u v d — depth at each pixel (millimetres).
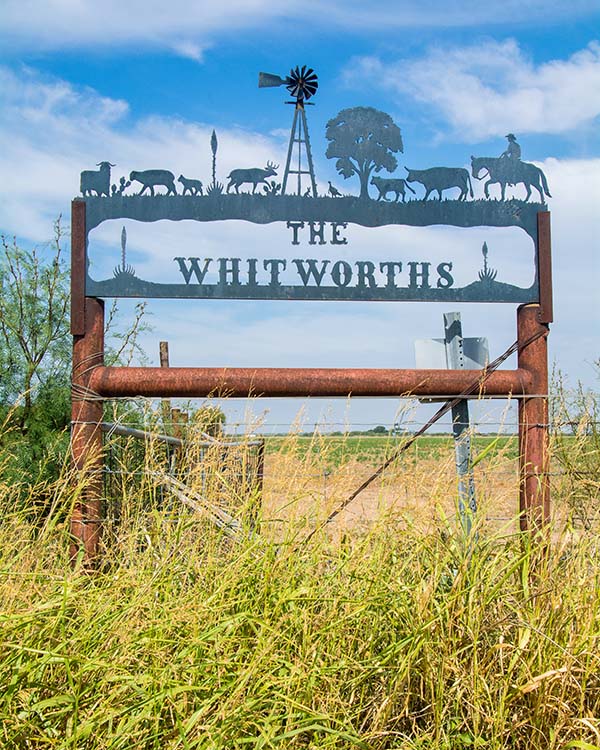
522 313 6066
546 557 3887
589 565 3969
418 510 3873
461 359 6066
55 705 2957
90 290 5730
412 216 6055
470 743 3094
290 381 5633
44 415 8688
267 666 3102
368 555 3914
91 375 5582
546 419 5840
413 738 3287
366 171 6039
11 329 9008
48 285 9281
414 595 3551
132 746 2785
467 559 3594
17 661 2969
